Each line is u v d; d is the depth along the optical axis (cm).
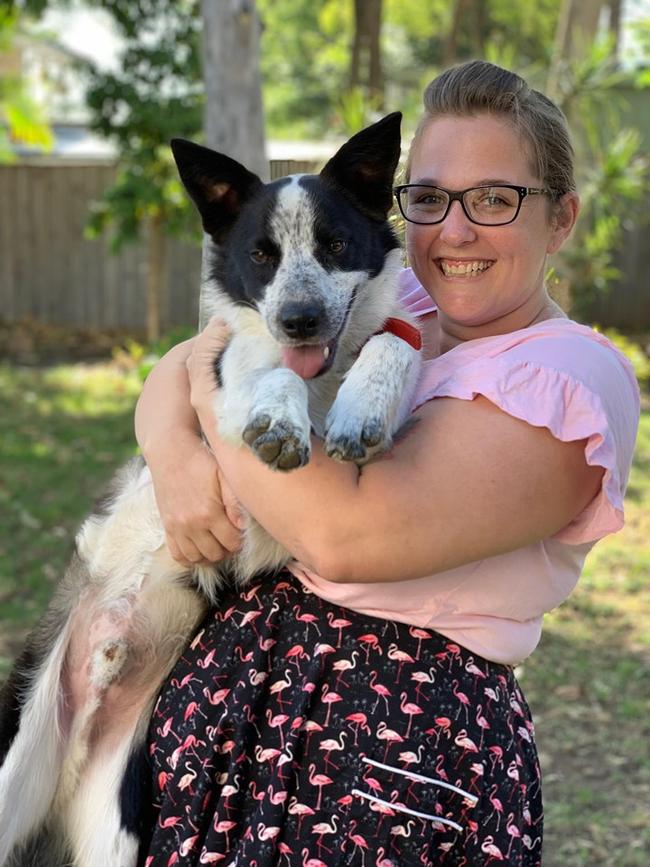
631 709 525
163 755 225
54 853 265
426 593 211
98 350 1442
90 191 1520
